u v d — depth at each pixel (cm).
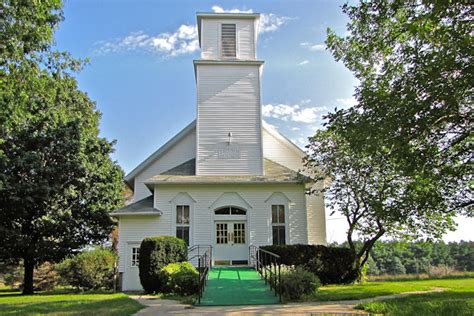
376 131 1405
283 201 2495
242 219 2469
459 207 1780
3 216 2450
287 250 2205
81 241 2727
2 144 2458
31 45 1628
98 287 2620
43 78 1786
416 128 1375
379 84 1576
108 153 2938
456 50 1277
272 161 2748
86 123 3138
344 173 2325
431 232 2264
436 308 1120
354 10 1720
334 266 2225
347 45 1891
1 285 3753
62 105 2853
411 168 1430
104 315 1138
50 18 1672
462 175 1578
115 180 2916
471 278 2588
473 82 1263
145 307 1366
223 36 2767
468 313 1047
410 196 1786
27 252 2508
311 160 2408
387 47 1656
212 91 2656
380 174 2159
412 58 1459
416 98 1355
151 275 1936
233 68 2697
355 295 1549
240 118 2628
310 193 2486
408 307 1145
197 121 2608
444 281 2264
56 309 1275
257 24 2859
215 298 1533
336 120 1564
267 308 1305
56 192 2530
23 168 2462
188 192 2467
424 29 1322
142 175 2784
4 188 2317
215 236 2436
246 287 1738
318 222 2658
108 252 2814
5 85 1617
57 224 2553
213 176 2520
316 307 1302
